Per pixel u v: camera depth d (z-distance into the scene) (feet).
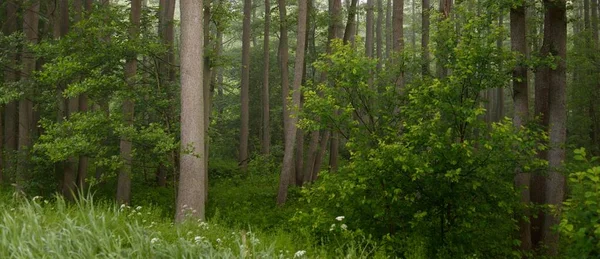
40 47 39.14
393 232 30.35
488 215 29.55
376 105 33.19
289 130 51.90
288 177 51.98
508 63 31.37
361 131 32.63
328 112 32.01
